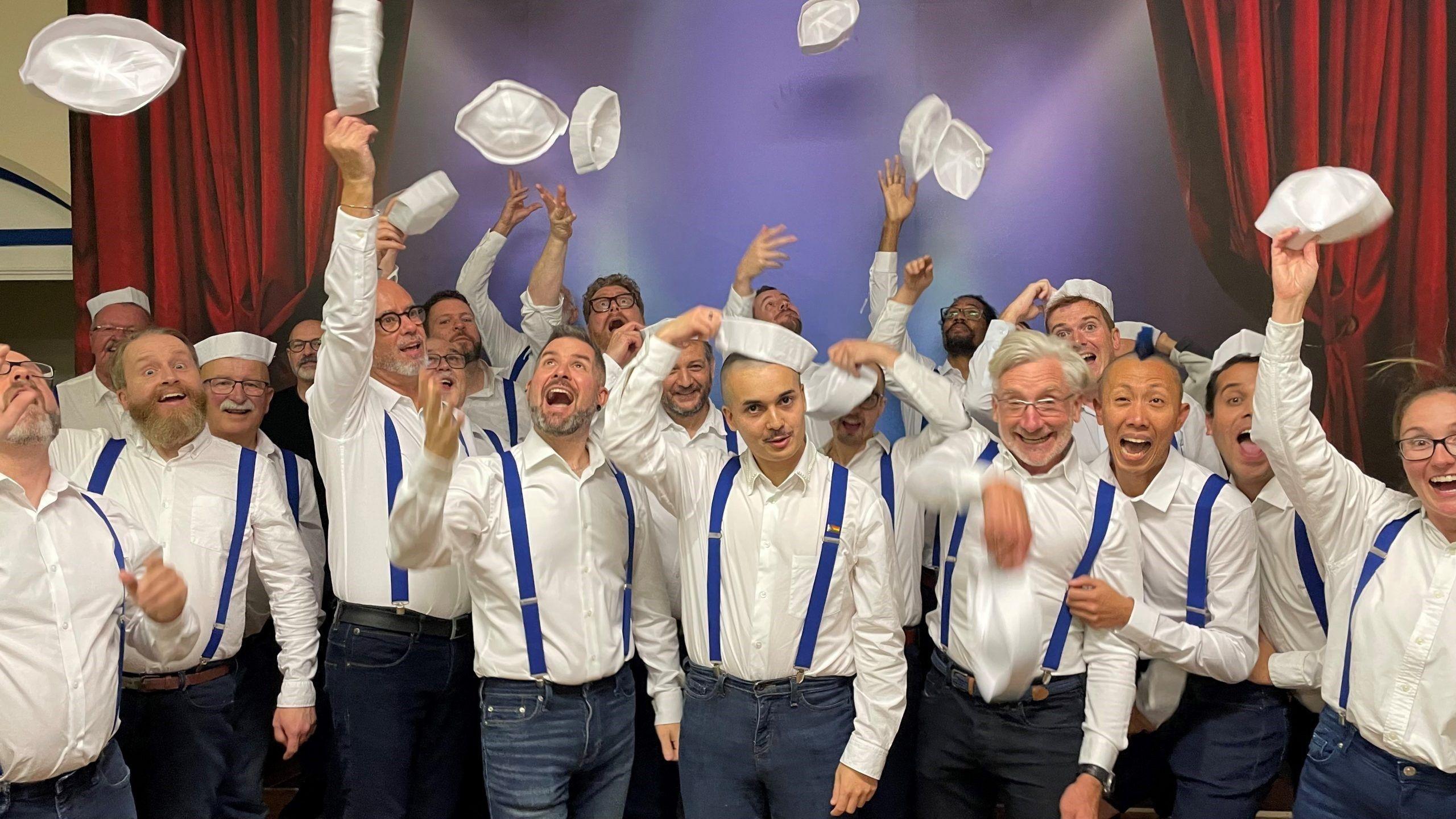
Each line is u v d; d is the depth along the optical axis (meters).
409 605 2.56
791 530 2.23
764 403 2.18
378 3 2.34
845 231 3.87
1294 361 2.05
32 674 1.99
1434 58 3.57
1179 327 3.72
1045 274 3.79
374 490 2.60
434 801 2.68
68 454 2.74
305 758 3.40
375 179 3.98
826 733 2.22
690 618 2.31
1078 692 2.25
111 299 3.87
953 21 3.80
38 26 4.04
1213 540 2.30
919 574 2.78
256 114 3.94
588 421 2.34
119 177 3.98
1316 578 2.38
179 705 2.51
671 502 2.35
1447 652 1.89
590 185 3.95
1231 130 3.67
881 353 2.62
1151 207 3.73
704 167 3.91
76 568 2.08
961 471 2.02
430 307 3.48
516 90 2.87
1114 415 2.30
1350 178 2.03
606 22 3.92
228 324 3.96
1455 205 3.57
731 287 3.89
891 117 3.84
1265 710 2.38
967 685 2.28
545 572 2.28
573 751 2.29
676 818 3.19
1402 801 1.95
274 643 2.96
